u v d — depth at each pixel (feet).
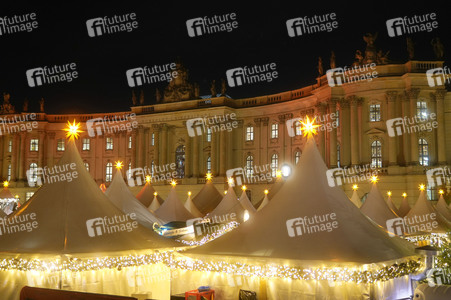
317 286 58.49
